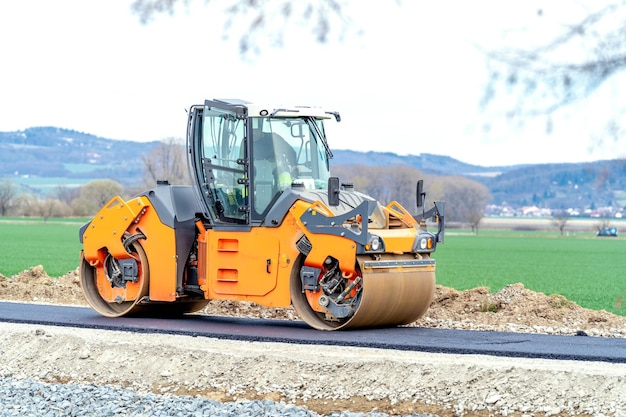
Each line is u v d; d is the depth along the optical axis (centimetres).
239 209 1484
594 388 1009
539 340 1303
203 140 1526
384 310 1405
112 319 1597
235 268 1490
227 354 1223
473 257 6525
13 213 13438
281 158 1468
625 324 1659
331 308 1411
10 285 2164
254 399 1127
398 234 1430
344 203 1449
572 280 4194
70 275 2373
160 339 1352
